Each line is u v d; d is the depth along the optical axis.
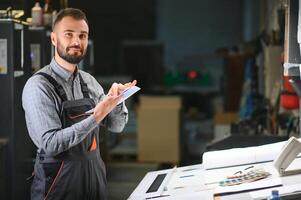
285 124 4.57
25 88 2.87
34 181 3.00
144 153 7.63
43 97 2.80
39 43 4.43
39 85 2.82
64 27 2.88
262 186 2.38
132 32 11.24
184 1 11.09
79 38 2.91
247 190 2.36
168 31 11.16
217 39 11.00
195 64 10.98
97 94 3.15
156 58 10.76
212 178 2.62
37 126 2.78
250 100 6.17
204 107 10.29
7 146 3.85
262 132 5.14
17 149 3.92
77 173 2.92
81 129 2.70
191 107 10.31
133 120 8.39
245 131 5.18
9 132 3.86
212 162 2.75
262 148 2.77
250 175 2.55
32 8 4.69
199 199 2.40
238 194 2.35
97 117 2.72
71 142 2.71
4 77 3.84
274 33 5.28
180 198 2.43
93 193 2.99
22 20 4.41
